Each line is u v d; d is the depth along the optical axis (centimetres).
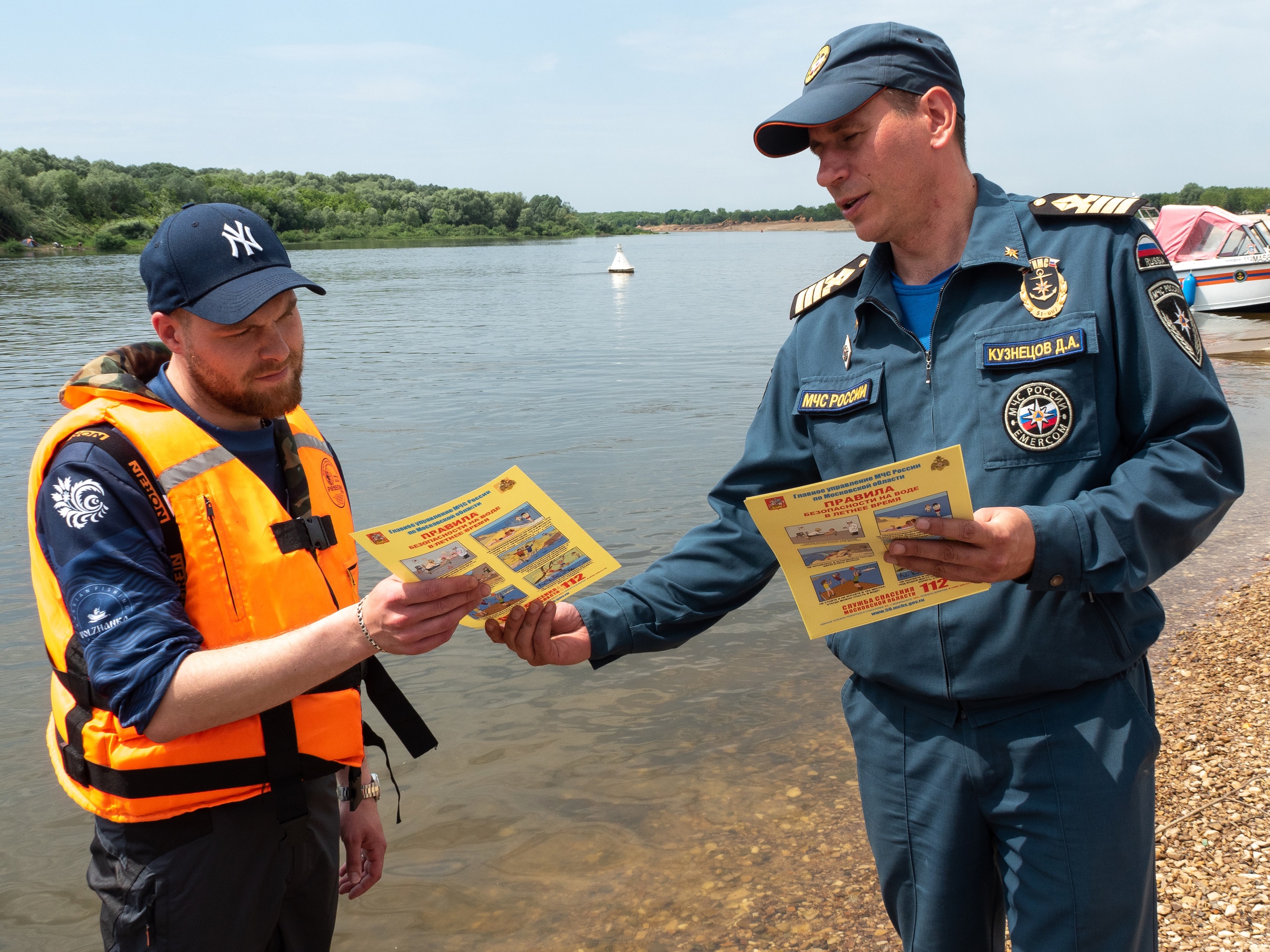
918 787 203
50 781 418
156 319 193
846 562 181
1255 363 1506
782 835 363
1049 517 170
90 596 172
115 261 6469
